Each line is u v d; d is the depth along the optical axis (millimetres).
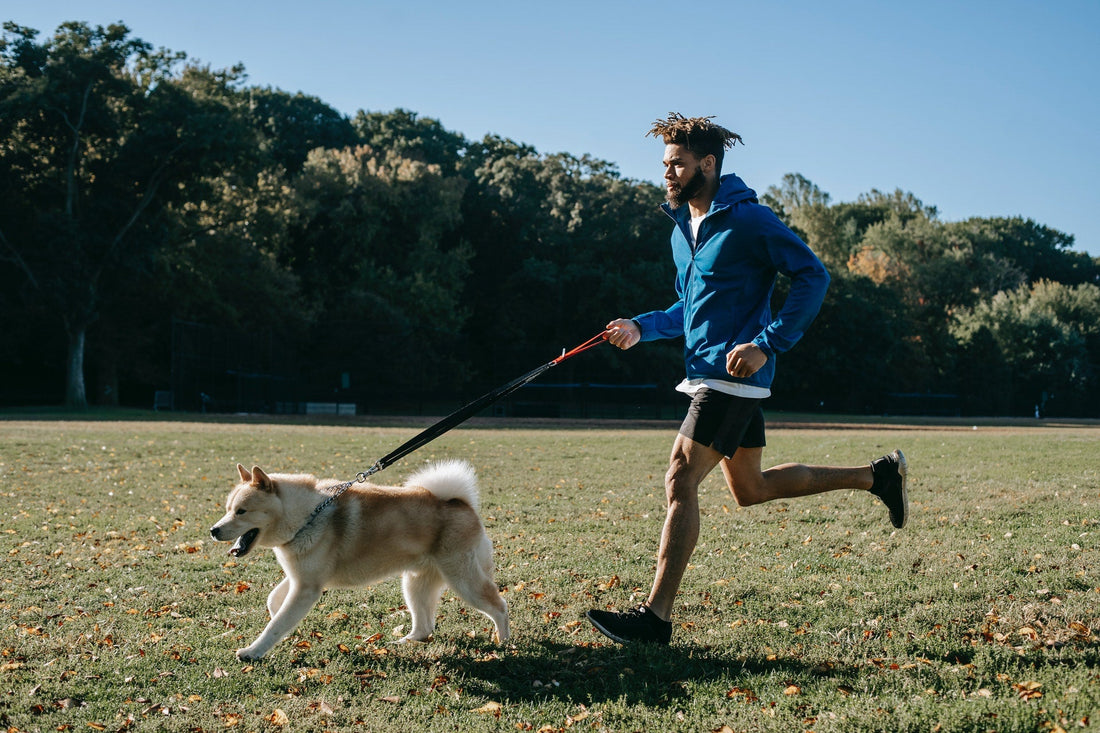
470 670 4234
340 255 51688
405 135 67438
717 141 4609
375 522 4512
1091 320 73312
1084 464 13047
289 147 64188
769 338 4211
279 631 4426
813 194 79500
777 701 3625
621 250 59719
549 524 8219
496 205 60406
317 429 23359
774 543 7133
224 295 44500
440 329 49188
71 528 7906
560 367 54000
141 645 4547
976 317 68688
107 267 36312
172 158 36656
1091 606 4809
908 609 4973
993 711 3338
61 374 47062
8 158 35750
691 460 4473
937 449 16984
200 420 29016
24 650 4422
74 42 35812
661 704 3717
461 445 17734
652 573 6160
